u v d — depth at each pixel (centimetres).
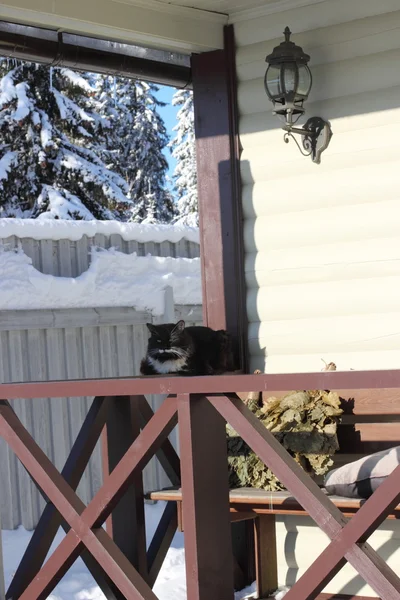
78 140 1484
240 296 452
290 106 405
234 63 453
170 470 396
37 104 1406
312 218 434
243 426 262
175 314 655
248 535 447
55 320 566
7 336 550
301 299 436
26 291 543
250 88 450
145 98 1969
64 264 587
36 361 565
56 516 348
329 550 246
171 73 467
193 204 2148
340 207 427
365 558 240
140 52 457
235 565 439
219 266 458
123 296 603
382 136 414
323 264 430
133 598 276
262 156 448
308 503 249
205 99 461
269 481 373
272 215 446
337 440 395
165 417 275
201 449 271
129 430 370
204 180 462
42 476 297
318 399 396
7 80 1359
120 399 370
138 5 416
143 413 383
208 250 462
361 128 419
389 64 411
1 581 337
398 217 411
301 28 432
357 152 420
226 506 280
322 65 427
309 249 436
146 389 277
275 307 443
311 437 375
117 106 1914
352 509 343
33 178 1380
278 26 439
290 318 441
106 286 591
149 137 1964
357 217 421
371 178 417
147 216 1941
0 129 1368
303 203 436
